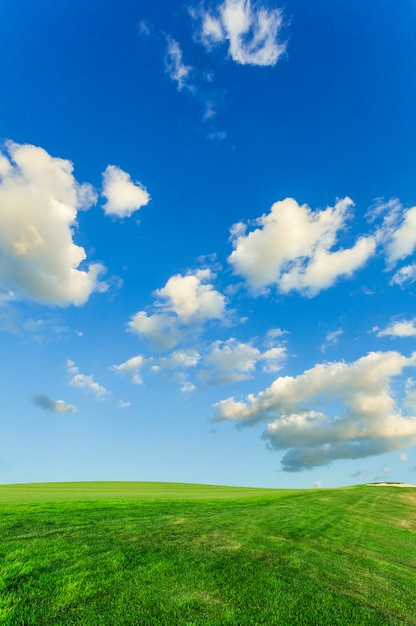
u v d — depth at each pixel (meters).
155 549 14.11
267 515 24.97
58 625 8.26
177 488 57.06
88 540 14.43
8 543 13.09
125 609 9.28
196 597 10.42
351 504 39.09
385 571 15.52
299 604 10.82
